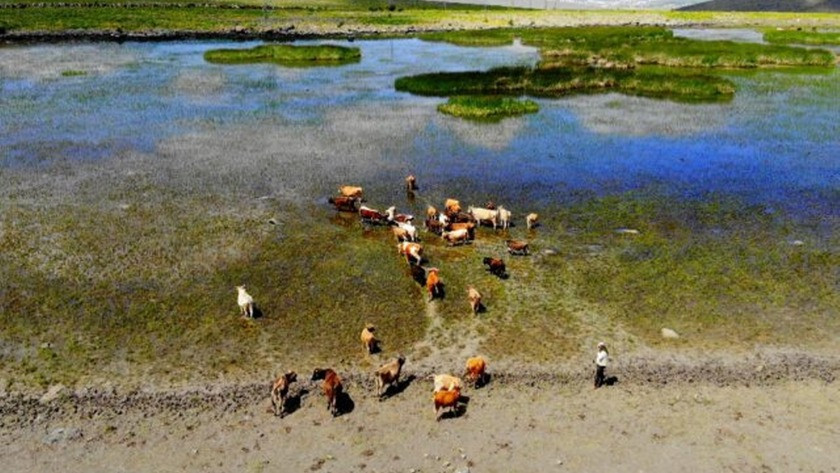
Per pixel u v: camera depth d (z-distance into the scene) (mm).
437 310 19625
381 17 102625
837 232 25281
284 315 19312
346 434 14875
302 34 87625
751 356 17453
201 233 24500
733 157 34844
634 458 14188
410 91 50750
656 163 33844
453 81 51531
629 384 16469
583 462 14070
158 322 18844
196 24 89125
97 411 15414
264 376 16641
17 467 13828
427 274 21656
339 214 26719
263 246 23609
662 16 111500
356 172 31969
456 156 34750
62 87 50031
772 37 83125
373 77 56688
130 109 43844
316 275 21641
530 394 16141
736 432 14969
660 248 23766
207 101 46656
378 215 25672
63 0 110062
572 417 15398
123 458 14109
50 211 26312
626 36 82938
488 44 80375
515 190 29938
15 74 54312
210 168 32062
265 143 36531
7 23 80125
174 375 16609
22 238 23812
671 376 16719
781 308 19734
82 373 16641
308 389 16312
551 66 60219
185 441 14609
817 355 17516
